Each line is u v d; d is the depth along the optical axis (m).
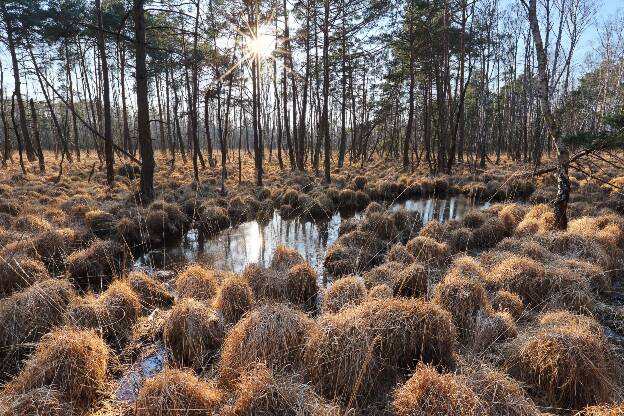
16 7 18.81
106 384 3.97
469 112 37.25
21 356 4.45
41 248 7.39
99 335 4.68
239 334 4.07
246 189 16.53
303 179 19.09
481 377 3.37
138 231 9.80
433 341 3.94
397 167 25.61
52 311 4.88
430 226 9.45
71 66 29.75
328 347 3.75
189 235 10.85
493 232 9.08
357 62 27.52
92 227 9.65
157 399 3.30
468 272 5.97
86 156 31.62
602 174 17.28
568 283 5.37
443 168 22.23
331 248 8.59
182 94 34.41
